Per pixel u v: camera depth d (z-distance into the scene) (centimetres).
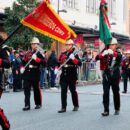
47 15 714
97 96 1689
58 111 1191
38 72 1248
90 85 2402
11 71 1939
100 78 2592
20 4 2122
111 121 1041
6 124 717
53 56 2081
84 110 1241
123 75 1897
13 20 2106
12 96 1641
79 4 3462
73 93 1220
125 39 4072
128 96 1728
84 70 2416
